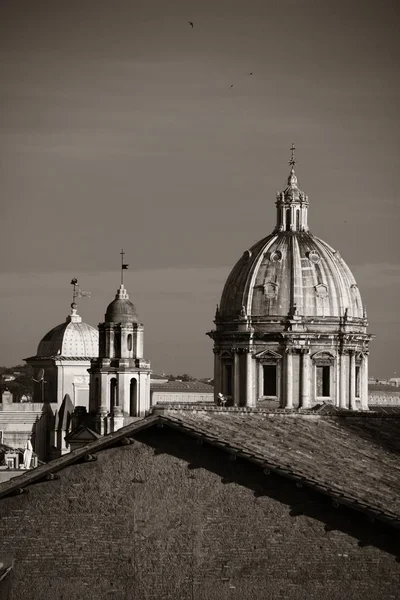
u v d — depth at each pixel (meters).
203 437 72.31
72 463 73.44
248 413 82.69
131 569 72.50
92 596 72.50
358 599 71.31
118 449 73.38
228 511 72.31
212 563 72.12
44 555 73.12
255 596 71.56
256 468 72.38
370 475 77.06
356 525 71.75
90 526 73.06
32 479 73.25
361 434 84.50
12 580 72.81
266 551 71.88
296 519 71.94
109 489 73.19
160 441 73.19
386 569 71.44
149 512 72.81
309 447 79.25
